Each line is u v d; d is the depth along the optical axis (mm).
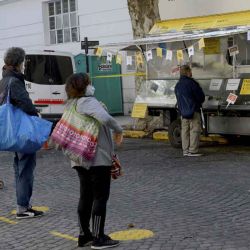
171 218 6957
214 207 7441
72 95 5781
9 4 22906
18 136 6621
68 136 5672
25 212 7277
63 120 5773
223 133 12477
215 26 12828
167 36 13188
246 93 11906
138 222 6828
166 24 14258
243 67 12680
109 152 5707
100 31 19562
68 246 6062
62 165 11188
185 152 11844
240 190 8375
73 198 8273
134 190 8695
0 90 6840
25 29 22422
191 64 13633
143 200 7996
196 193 8305
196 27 13281
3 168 11133
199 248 5727
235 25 12375
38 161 11750
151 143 14023
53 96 14867
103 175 5699
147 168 10547
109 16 19172
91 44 15750
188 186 8805
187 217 6977
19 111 6762
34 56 14641
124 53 18734
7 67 6906
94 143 5594
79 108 5656
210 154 11953
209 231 6324
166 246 5840
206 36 11812
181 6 16547
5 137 6652
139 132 15281
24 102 6723
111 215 7199
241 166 10367
